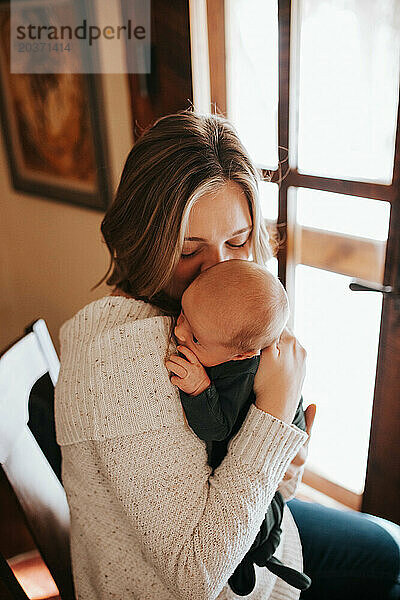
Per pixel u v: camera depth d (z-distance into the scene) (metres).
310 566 1.04
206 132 0.72
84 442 0.76
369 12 0.98
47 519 0.97
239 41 1.21
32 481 0.95
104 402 0.72
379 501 1.40
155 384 0.72
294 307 1.40
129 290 0.83
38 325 1.07
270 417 0.74
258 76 1.21
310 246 1.28
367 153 1.08
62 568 1.01
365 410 1.39
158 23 1.27
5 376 0.93
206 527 0.70
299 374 0.77
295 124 1.17
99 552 0.82
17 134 1.89
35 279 2.21
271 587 0.93
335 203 1.18
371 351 1.30
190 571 0.70
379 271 1.17
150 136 0.73
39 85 1.71
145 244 0.73
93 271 1.92
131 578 0.83
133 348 0.73
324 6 1.04
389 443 1.30
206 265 0.77
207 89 1.29
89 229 1.83
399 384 1.22
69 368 0.78
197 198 0.69
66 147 1.74
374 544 1.06
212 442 0.80
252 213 0.77
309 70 1.11
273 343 0.74
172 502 0.71
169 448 0.71
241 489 0.72
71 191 1.81
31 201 2.01
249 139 1.29
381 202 1.10
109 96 1.52
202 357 0.72
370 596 1.02
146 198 0.71
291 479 0.93
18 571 1.32
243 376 0.72
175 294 0.81
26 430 0.97
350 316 1.29
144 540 0.73
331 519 1.11
